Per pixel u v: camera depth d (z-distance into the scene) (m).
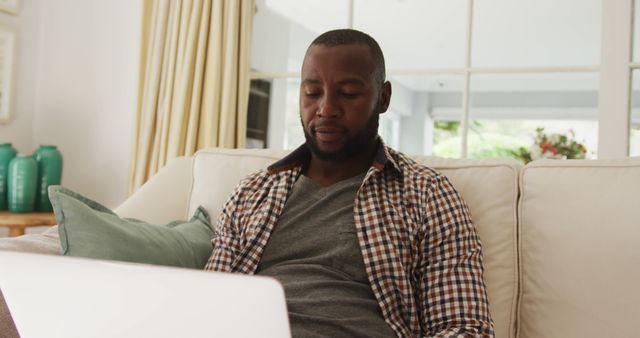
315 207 1.28
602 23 2.09
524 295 1.31
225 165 1.63
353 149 1.27
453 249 1.15
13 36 2.80
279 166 1.36
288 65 2.55
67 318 0.66
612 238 1.21
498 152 2.23
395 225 1.20
